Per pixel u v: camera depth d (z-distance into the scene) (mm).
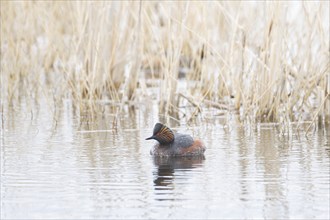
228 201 29656
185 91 53969
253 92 47250
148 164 36062
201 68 54188
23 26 58656
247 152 38500
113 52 51719
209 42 49875
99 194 30781
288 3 47844
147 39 57531
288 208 28672
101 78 52531
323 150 38781
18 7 58250
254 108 47125
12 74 56625
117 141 41562
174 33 49406
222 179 33000
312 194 30500
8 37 56688
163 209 28734
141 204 29344
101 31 51312
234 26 46938
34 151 39000
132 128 45344
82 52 53469
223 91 52125
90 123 47031
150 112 50656
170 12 48562
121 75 56750
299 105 49969
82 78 51625
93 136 43031
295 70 48750
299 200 29688
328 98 46281
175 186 31906
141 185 32094
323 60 45594
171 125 46156
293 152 38375
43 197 30422
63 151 39000
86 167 35406
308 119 47094
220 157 37438
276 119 46500
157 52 55906
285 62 46250
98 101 51469
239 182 32469
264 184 32094
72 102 54281
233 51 47969
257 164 35781
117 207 29016
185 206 29094
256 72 46812
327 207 28734
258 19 48938
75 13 52562
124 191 31234
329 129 44625
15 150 39250
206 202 29547
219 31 51375
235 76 49062
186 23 49094
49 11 55438
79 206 29156
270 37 46125
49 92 57812
